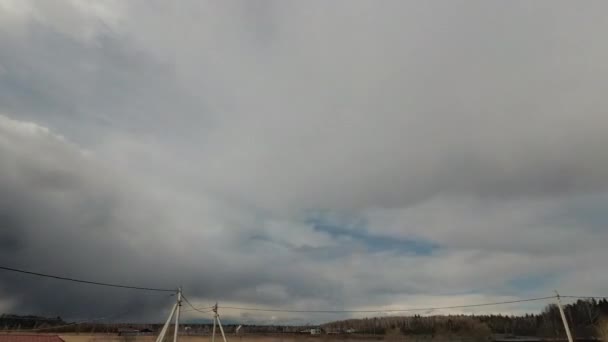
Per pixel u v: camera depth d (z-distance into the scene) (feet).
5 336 137.39
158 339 102.06
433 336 312.91
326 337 286.25
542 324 331.77
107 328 173.88
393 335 313.32
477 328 316.60
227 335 238.89
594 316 296.10
